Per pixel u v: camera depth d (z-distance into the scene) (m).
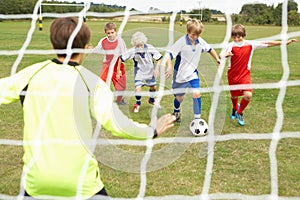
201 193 3.06
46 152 2.06
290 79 7.76
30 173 2.08
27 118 2.11
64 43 2.18
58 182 2.05
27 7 25.98
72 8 25.66
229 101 5.95
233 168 3.51
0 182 3.23
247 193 3.06
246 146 4.02
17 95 2.17
